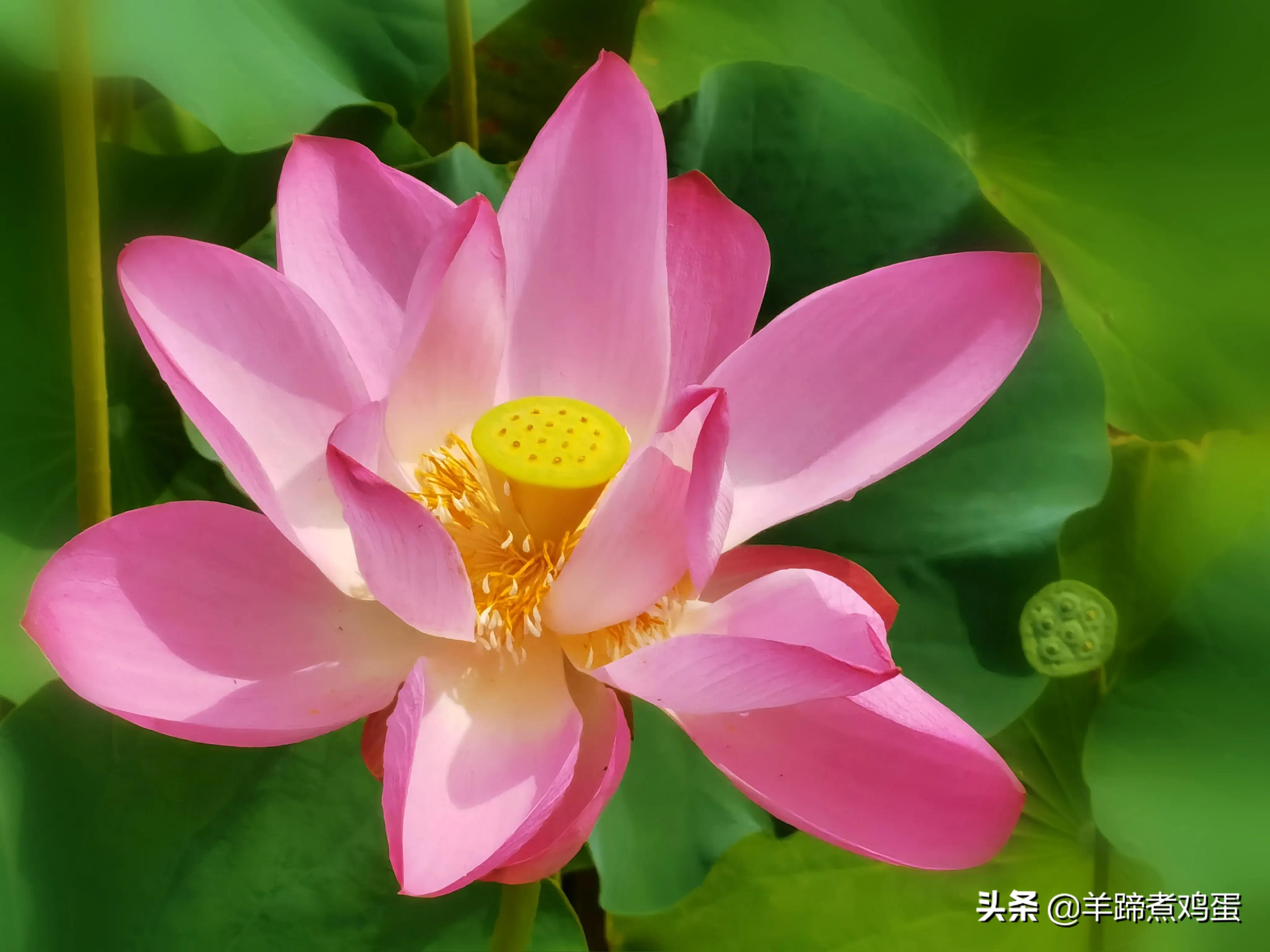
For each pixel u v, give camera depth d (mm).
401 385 972
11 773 994
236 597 951
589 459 973
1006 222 1073
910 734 955
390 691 953
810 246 1072
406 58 1097
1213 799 1031
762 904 1087
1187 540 1083
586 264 988
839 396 978
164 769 1007
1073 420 1060
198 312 953
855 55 1126
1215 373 1105
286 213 980
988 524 1051
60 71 980
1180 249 1112
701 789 1037
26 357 1052
